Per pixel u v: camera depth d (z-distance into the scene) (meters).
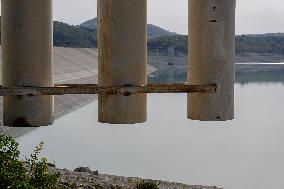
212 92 17.38
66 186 13.14
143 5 16.98
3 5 17.80
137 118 17.47
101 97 17.61
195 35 17.42
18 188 9.92
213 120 17.56
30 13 17.42
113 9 16.73
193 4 17.39
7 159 10.09
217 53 17.25
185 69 186.50
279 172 30.48
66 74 91.25
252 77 143.50
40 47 17.66
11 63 17.58
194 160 34.16
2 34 18.00
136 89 17.03
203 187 20.95
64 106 57.06
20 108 17.69
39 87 17.47
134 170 30.12
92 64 132.00
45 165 11.34
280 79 135.75
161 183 19.27
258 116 61.91
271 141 43.66
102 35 17.11
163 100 76.75
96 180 14.86
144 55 17.28
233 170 30.88
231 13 17.36
